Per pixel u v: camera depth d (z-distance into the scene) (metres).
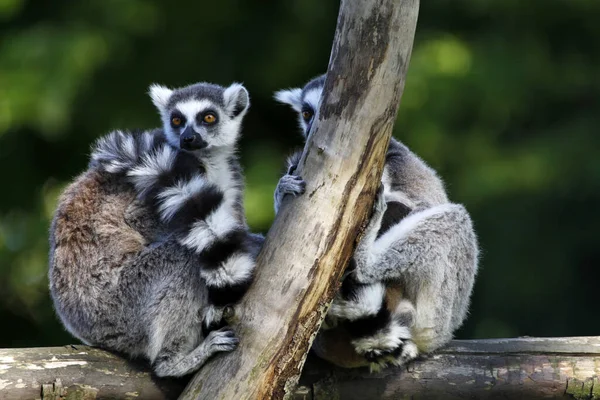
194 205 9.95
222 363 9.25
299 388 10.20
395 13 9.18
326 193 9.32
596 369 10.25
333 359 10.19
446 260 10.66
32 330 21.50
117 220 10.82
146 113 21.12
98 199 10.93
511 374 10.26
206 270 9.50
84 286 10.53
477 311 22.44
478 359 10.38
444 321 10.52
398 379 10.26
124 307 10.33
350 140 9.30
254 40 22.39
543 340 10.55
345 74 9.30
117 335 10.25
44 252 20.08
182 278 10.09
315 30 22.14
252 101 22.52
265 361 9.14
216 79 22.09
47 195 21.30
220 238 9.64
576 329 22.70
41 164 21.56
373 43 9.21
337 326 10.02
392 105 9.34
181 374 9.73
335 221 9.30
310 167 9.43
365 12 9.20
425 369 10.30
